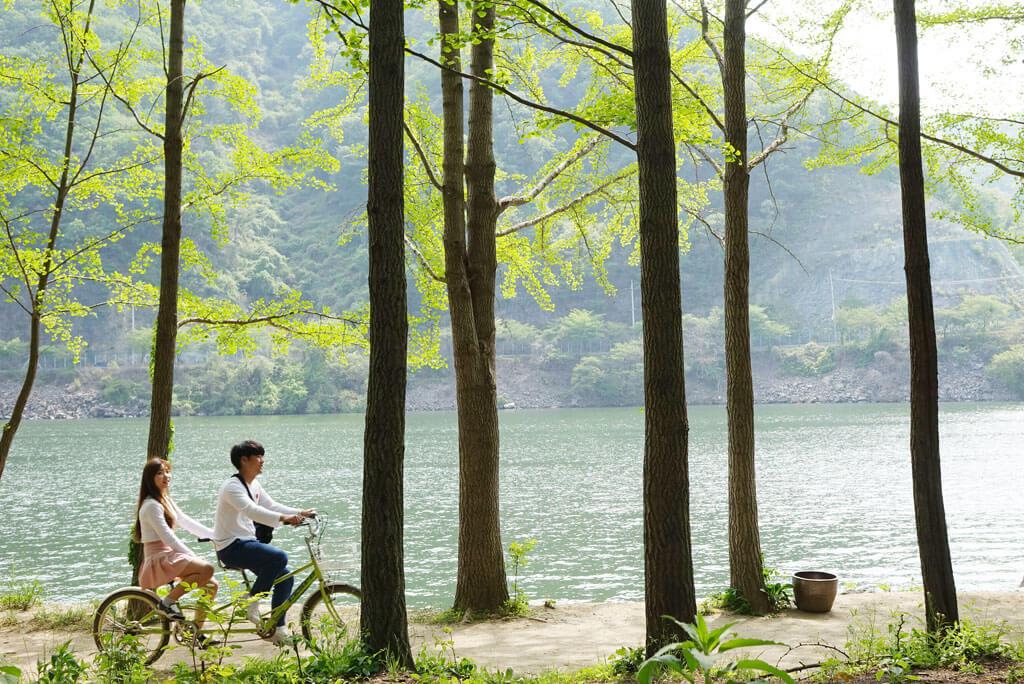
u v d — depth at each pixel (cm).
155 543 646
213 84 1080
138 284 1063
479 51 986
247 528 654
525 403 16650
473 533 945
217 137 1062
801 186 19962
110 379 15938
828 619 880
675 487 581
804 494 4569
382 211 543
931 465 614
